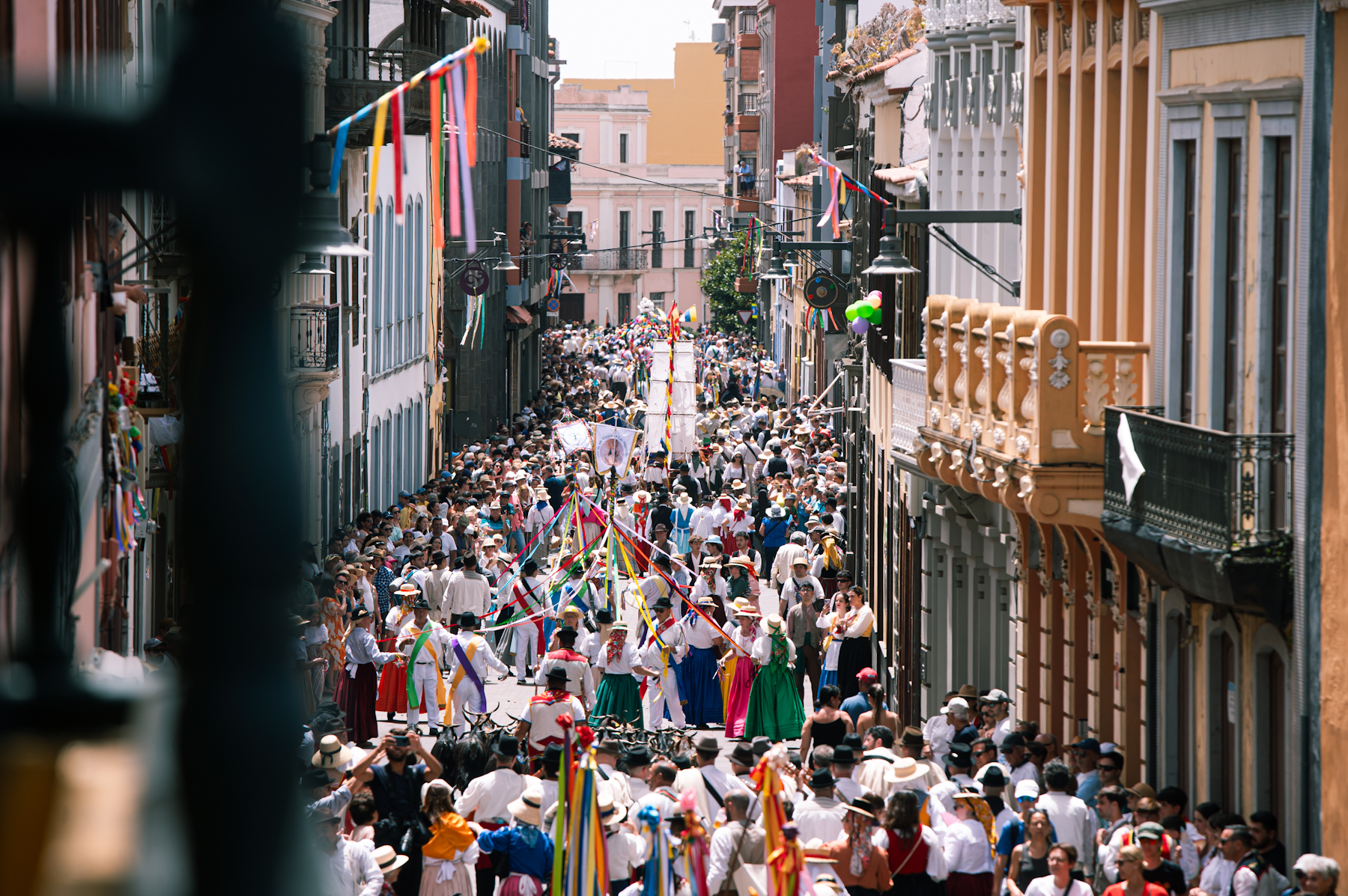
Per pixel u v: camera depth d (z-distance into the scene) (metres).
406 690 35.59
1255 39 21.75
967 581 37.47
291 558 1.43
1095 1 27.67
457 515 53.38
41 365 1.55
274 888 1.35
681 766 24.70
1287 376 21.00
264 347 1.43
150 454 31.64
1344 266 19.39
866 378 55.81
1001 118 34.34
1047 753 25.03
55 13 14.05
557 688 27.36
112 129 1.33
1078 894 19.38
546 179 138.38
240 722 1.36
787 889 19.17
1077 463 25.09
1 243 1.82
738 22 194.75
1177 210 24.47
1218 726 23.11
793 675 36.75
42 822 1.25
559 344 158.50
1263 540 20.42
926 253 42.22
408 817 22.47
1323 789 19.80
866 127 59.81
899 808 20.94
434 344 84.75
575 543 47.91
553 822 21.83
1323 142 19.78
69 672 1.34
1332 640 19.45
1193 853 20.86
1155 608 24.91
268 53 1.38
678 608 41.50
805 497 60.72
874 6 65.31
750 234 154.38
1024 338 25.75
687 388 77.25
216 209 1.37
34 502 1.54
